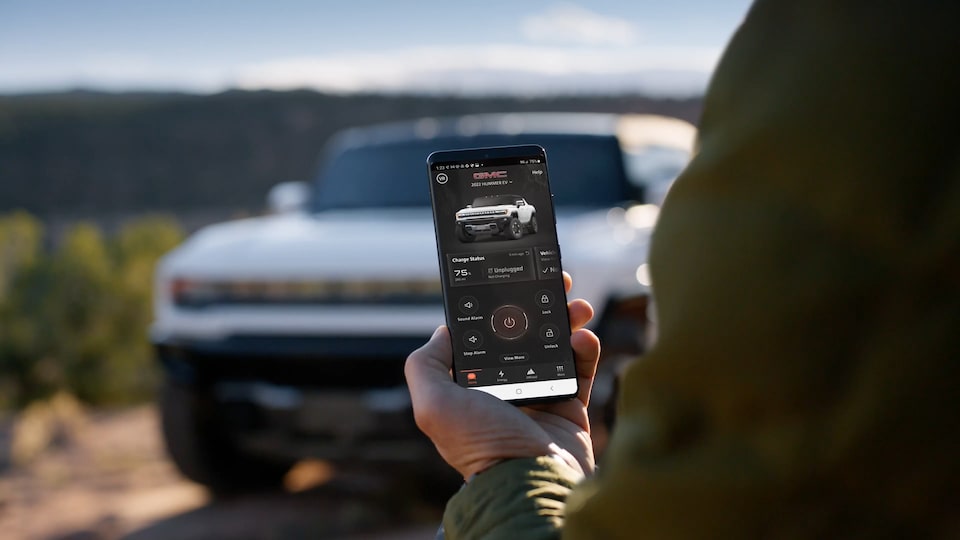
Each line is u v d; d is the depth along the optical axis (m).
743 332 0.58
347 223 4.87
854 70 0.57
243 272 4.38
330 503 4.92
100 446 6.83
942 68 0.55
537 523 0.85
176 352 4.52
